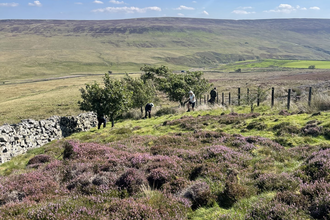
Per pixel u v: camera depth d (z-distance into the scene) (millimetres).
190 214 6324
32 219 6117
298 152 9500
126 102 26109
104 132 19422
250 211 5848
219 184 7355
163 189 7660
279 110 19625
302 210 5555
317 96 18938
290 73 134500
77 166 9898
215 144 11727
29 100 78625
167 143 12898
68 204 6695
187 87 34500
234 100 32969
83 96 26297
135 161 9906
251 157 9359
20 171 11281
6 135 15555
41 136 19719
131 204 6332
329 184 6055
